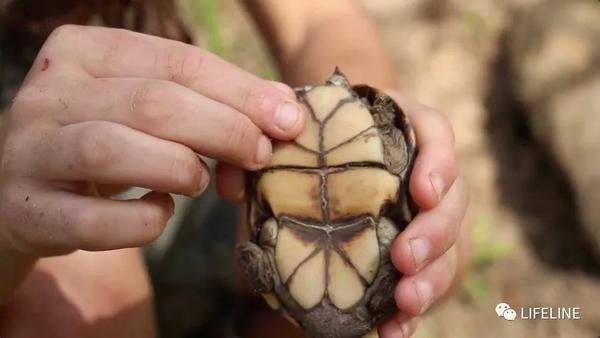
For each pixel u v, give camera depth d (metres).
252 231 0.45
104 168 0.38
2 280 0.45
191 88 0.41
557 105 0.78
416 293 0.42
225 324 0.61
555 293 0.70
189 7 0.86
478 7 0.90
